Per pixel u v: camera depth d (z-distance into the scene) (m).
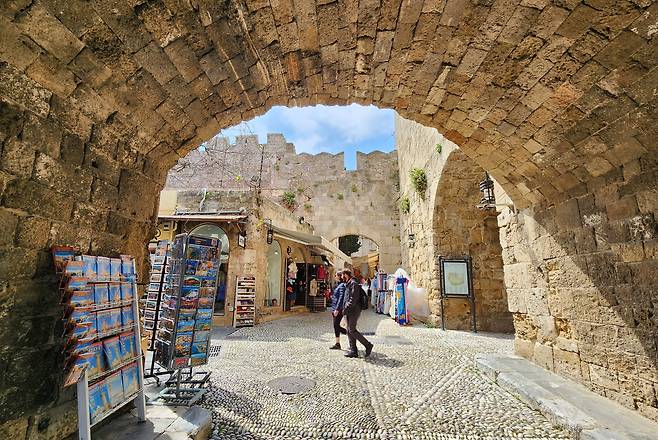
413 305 10.77
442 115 3.76
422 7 2.37
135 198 2.99
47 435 2.12
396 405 3.68
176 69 2.50
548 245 4.53
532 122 3.43
